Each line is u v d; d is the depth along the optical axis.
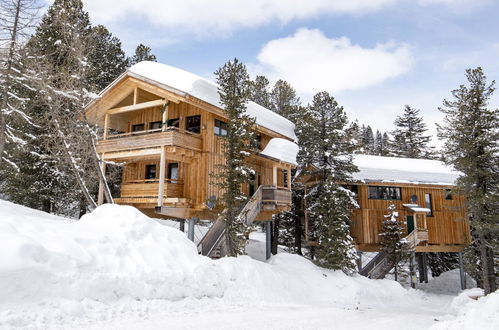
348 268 22.30
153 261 10.79
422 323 9.95
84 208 23.67
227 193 17.00
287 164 23.69
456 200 29.12
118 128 24.25
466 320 7.82
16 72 18.39
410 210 27.05
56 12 21.45
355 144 26.14
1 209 10.30
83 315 7.49
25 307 7.02
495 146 20.62
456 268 33.75
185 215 19.88
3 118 17.72
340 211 22.47
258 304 11.95
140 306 8.70
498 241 20.20
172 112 21.94
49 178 21.98
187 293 10.43
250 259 16.61
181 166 20.94
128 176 23.11
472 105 21.62
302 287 18.00
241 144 17.52
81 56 19.45
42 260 8.20
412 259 26.39
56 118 18.88
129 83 20.89
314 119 26.06
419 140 54.94
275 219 28.89
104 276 8.80
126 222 11.84
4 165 19.92
